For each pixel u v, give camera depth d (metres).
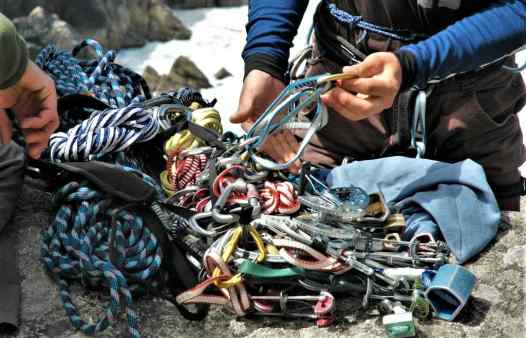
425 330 1.70
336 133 2.28
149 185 1.84
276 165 1.86
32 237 1.93
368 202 1.80
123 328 1.73
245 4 11.52
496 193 2.29
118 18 9.75
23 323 1.73
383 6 2.04
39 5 9.21
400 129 2.17
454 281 1.68
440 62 1.75
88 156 1.93
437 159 2.23
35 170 2.04
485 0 1.94
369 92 1.67
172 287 1.78
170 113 2.18
